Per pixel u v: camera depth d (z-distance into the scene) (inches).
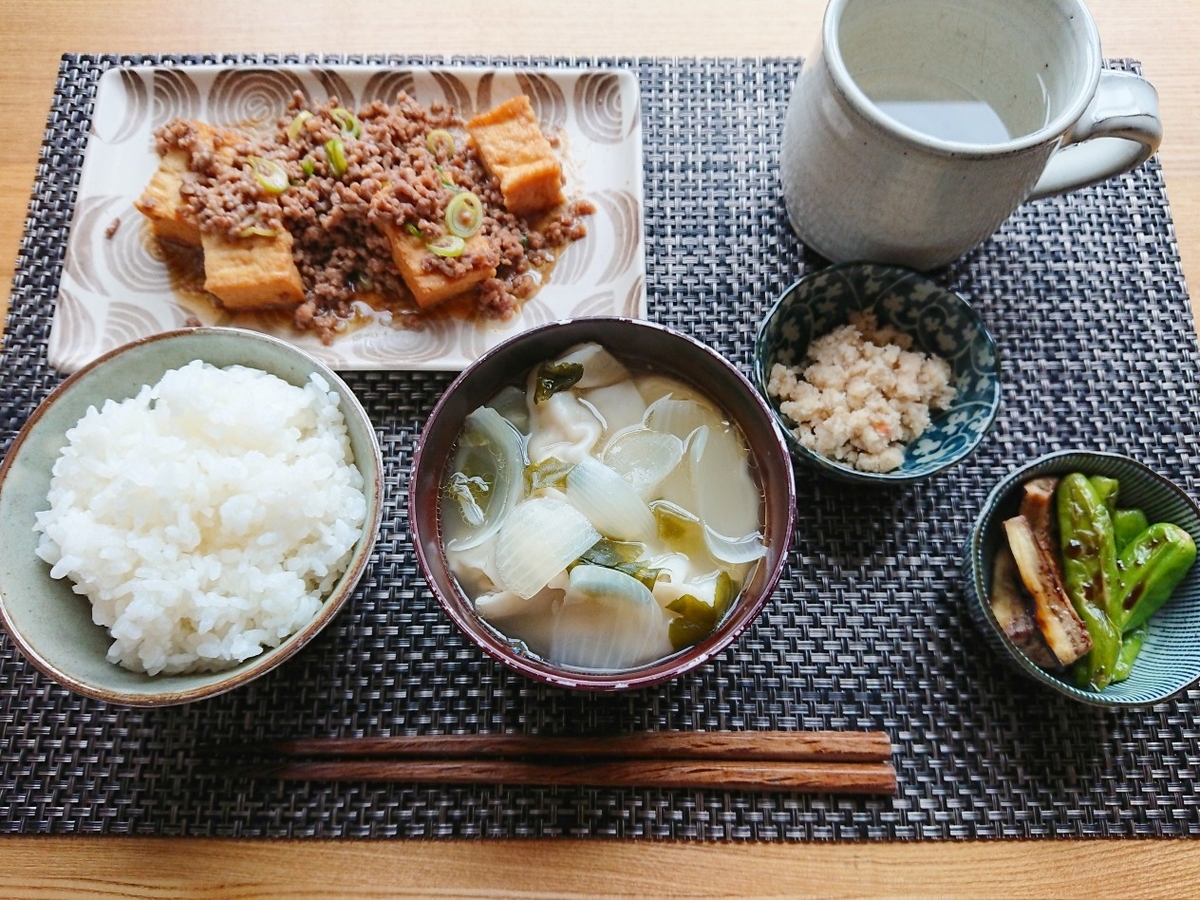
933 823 12.8
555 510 12.1
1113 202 15.9
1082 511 13.0
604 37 16.7
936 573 13.8
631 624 11.8
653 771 12.8
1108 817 12.9
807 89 13.0
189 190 14.6
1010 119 14.1
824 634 13.5
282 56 16.4
